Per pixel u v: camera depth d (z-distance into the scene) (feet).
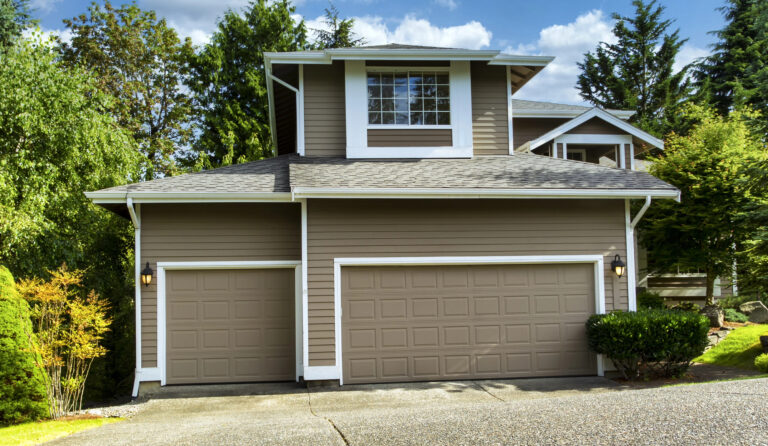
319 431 18.58
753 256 40.47
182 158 81.56
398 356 31.19
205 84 80.84
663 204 48.29
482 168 35.04
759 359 32.48
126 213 35.27
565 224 32.78
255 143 75.56
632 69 102.42
